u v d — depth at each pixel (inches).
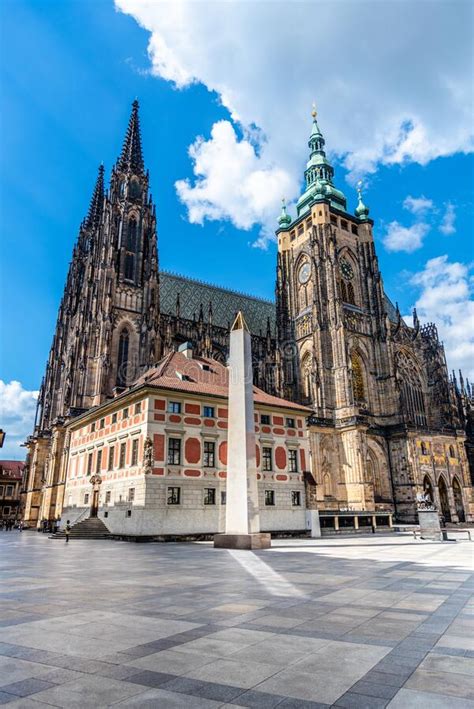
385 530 3073.3
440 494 4419.3
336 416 4284.0
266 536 1594.5
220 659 388.5
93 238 4680.1
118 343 3799.2
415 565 1064.8
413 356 5315.0
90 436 2883.9
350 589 731.4
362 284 5068.9
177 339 4347.9
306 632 472.4
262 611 570.3
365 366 4751.5
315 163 5570.9
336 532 2834.6
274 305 5861.2
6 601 637.3
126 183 4308.6
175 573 932.6
